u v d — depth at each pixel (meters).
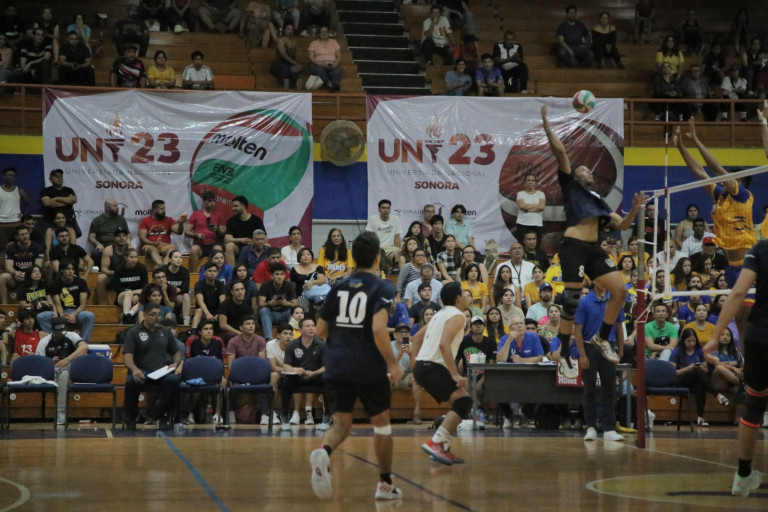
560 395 12.30
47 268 14.50
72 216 16.36
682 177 18.80
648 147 18.80
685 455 8.99
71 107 16.72
